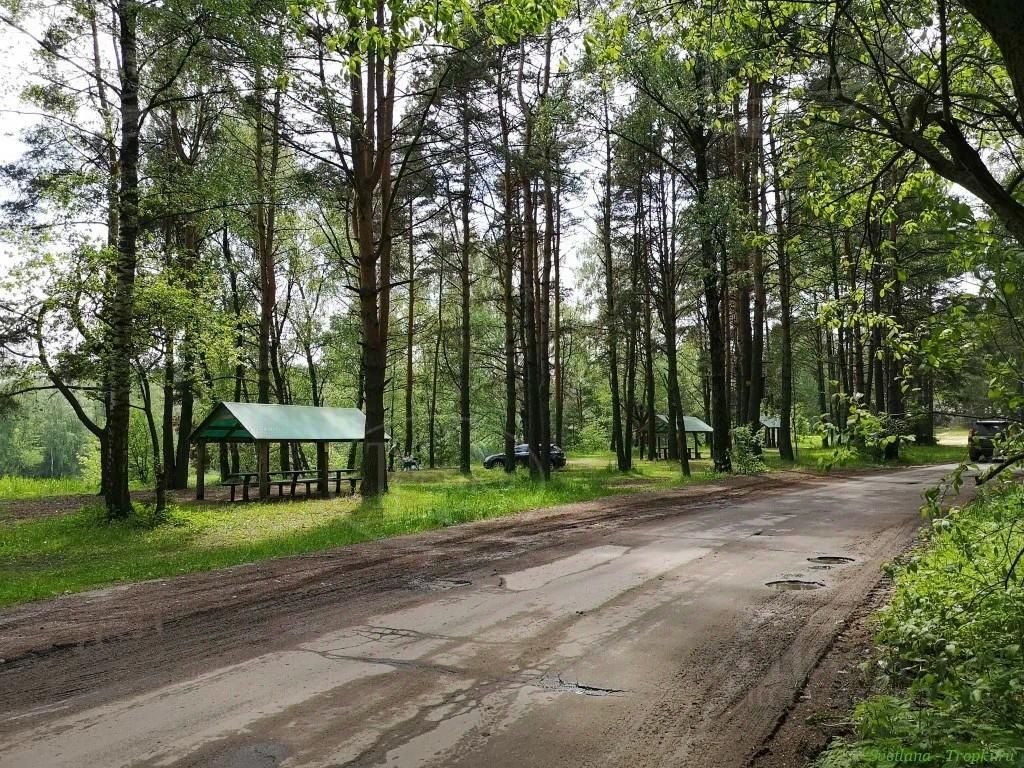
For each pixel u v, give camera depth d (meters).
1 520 17.75
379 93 19.64
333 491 25.58
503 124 23.80
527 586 7.58
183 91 19.16
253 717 4.20
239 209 21.38
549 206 29.45
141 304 16.52
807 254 27.11
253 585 8.00
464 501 17.03
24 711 4.38
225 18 14.38
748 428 26.20
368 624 6.21
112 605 7.23
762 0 5.42
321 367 41.94
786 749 3.68
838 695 4.36
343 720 4.14
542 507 15.84
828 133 5.97
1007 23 2.91
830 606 6.43
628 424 33.97
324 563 9.30
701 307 37.78
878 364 32.88
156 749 3.80
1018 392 3.51
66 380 17.03
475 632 5.89
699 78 19.41
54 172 16.53
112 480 15.64
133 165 15.47
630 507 14.99
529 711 4.23
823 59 5.43
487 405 47.00
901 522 11.57
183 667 5.16
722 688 4.54
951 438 53.41
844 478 21.86
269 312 27.91
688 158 26.86
